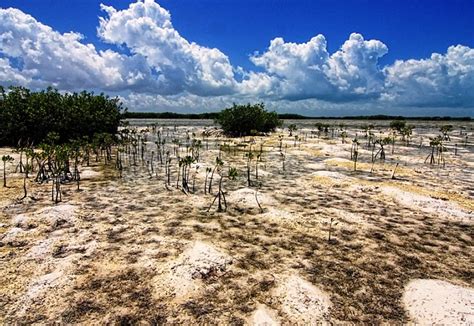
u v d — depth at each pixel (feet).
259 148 94.22
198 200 40.68
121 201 39.86
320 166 65.72
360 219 34.76
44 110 87.61
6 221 32.07
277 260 25.73
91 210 36.09
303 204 39.73
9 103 85.97
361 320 19.19
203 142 111.24
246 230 31.42
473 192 46.42
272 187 48.01
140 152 84.12
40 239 28.25
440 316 19.16
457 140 122.72
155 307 19.92
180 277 22.53
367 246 28.55
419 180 53.72
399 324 18.92
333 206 39.06
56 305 19.85
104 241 28.22
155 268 23.84
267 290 21.67
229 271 23.76
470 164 69.87
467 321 18.60
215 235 30.01
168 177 49.96
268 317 18.93
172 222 33.01
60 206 35.68
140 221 33.12
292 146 98.58
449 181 53.26
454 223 34.17
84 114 93.91
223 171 59.41
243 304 20.25
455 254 27.45
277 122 153.17
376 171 61.11
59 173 48.42
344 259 26.23
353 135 138.82
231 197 41.68
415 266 25.39
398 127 139.13
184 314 19.35
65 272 23.12
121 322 18.63
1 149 79.25
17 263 24.22
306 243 28.91
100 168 61.00
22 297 20.39
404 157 78.69
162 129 163.22
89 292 21.12
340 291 21.95
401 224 33.68
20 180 48.93
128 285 21.93
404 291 22.06
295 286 21.85
